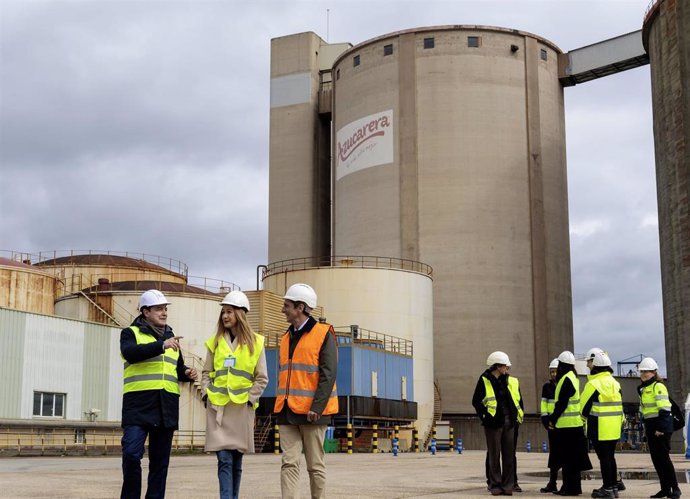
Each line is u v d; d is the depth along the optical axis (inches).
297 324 434.0
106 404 1791.3
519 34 3248.0
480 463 1293.1
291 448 426.3
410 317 2511.1
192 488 676.1
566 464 652.1
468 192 3075.8
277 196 3708.2
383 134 3191.4
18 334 1611.7
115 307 2166.6
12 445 1537.9
